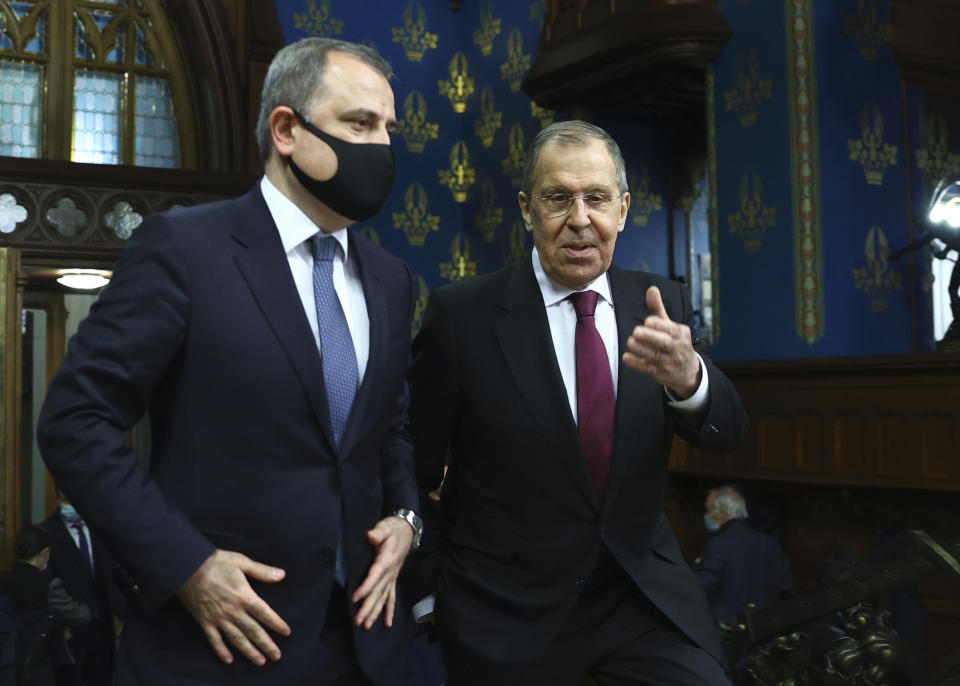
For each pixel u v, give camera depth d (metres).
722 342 6.58
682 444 6.76
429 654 4.02
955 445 5.17
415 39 8.79
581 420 2.26
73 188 6.94
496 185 8.52
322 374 1.80
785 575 4.77
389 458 2.13
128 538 1.61
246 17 7.64
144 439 7.25
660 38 6.43
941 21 6.69
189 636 1.72
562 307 2.35
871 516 5.97
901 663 2.19
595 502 2.22
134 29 7.55
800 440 5.96
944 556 2.05
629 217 7.73
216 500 1.73
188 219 1.78
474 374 2.31
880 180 6.39
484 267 8.66
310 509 1.76
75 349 1.68
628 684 2.21
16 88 7.26
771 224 6.26
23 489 7.53
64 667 5.16
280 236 1.85
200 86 7.59
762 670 2.23
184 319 1.72
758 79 6.34
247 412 1.74
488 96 8.64
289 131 1.81
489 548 2.29
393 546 1.90
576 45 7.09
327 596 1.77
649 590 2.22
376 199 1.81
